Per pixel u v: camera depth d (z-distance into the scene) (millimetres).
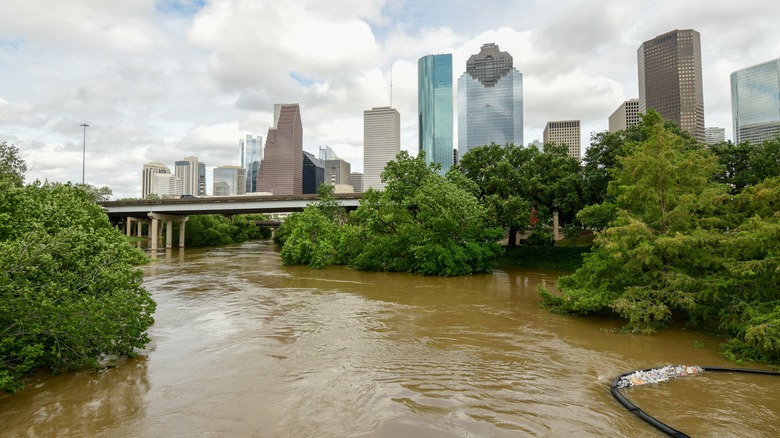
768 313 11609
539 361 11312
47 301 9008
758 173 27109
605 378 10086
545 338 13594
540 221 38250
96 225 20203
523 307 18703
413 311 17844
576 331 14477
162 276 30375
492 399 8797
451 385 9570
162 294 22219
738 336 12344
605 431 7434
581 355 11820
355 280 28250
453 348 12492
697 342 12945
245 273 32375
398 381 9812
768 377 10172
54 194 18250
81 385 9570
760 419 7898
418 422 7723
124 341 11211
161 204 62000
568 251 35344
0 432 7430
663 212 15281
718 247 14523
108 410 8289
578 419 7887
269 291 23328
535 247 37531
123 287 11891
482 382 9773
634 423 7750
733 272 12680
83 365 10828
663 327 14602
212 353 11938
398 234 34000
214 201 61625
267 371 10477
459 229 31672
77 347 10078
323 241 37688
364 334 14086
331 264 38375
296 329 14727
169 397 8906
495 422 7746
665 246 13914
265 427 7559
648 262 14211
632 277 15234
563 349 12398
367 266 33969
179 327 14961
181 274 31656
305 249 37844
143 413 8156
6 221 12039
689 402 8664
